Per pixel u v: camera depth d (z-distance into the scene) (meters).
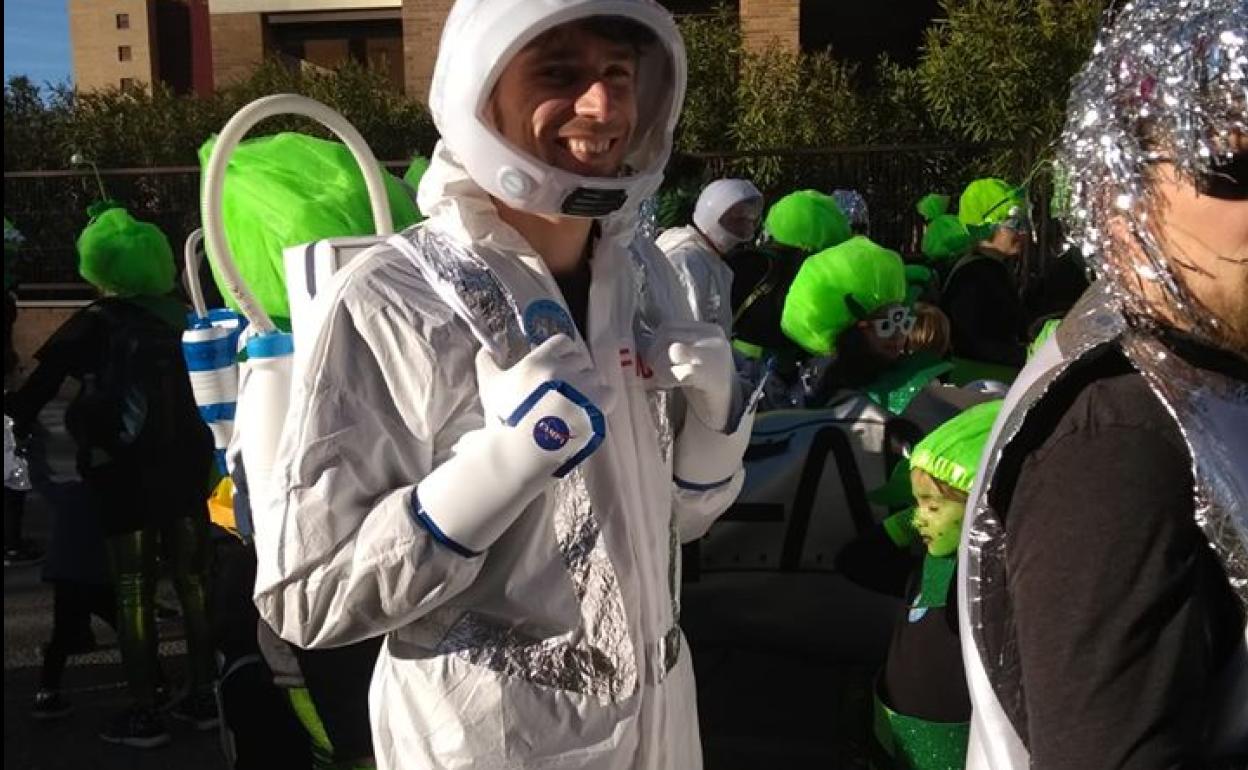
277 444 1.73
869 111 12.34
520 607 1.60
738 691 3.84
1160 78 1.11
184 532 4.21
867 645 3.39
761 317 5.27
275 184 2.15
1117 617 1.04
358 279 1.56
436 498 1.48
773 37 12.84
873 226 9.62
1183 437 1.07
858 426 3.38
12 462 4.39
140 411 3.97
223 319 2.16
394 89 14.54
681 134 12.66
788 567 3.40
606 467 1.63
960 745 2.42
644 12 1.57
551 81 1.57
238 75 15.95
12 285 6.21
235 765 2.35
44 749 4.21
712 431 1.80
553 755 1.59
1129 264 1.16
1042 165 1.54
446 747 1.59
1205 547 1.07
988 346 5.21
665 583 1.75
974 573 1.20
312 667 2.18
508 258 1.62
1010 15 11.45
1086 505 1.07
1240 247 1.09
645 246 1.92
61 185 10.89
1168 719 1.03
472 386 1.57
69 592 4.34
